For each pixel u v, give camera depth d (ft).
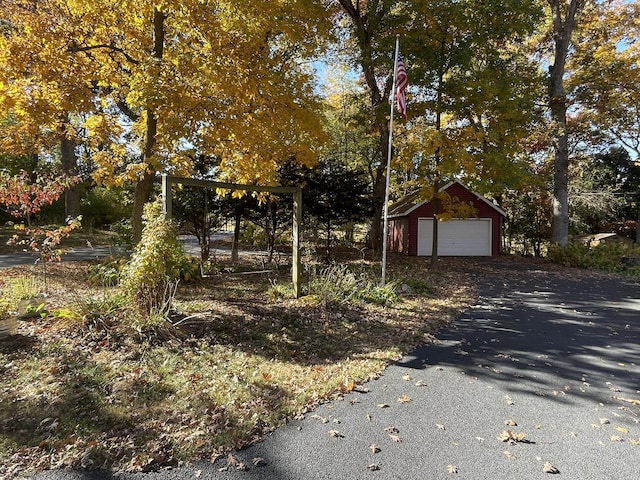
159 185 41.34
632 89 58.18
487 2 39.01
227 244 66.95
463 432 11.02
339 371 15.24
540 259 62.34
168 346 15.93
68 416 10.82
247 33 25.12
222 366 14.85
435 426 11.31
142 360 14.52
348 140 76.07
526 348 18.86
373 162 74.23
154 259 17.57
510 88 40.65
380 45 42.16
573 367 16.47
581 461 9.81
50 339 15.61
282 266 41.45
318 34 33.65
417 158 49.42
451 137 41.96
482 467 9.44
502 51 55.21
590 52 60.13
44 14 25.59
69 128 31.81
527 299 31.35
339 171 48.98
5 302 18.72
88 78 28.17
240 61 26.14
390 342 19.11
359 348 18.12
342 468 9.22
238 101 26.81
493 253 68.39
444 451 10.05
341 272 29.53
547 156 73.26
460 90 40.09
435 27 40.86
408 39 40.88
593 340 20.36
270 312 22.12
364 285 28.71
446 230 67.46
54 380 12.69
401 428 11.14
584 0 59.88
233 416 11.37
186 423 10.86
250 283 31.78
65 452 9.34
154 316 17.03
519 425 11.50
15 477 8.46
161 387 12.77
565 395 13.70
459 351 18.19
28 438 9.80
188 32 28.45
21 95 25.14
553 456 9.99
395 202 83.56
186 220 40.06
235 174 31.22
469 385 14.34
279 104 27.63
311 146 32.19
